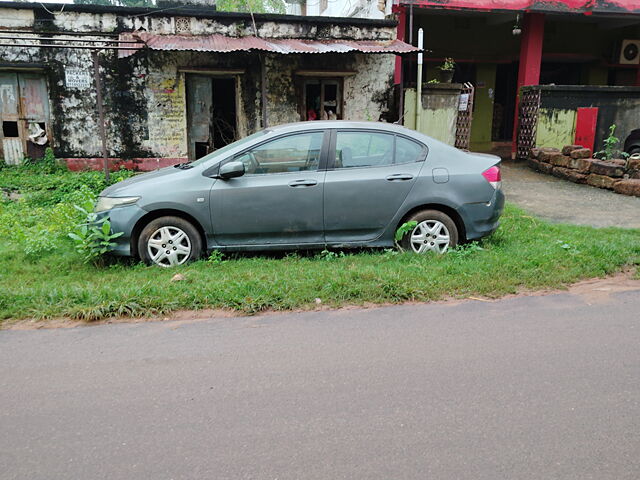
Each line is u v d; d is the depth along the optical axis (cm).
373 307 482
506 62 1755
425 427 301
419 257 597
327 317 461
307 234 612
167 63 1221
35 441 293
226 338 423
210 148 1307
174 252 599
